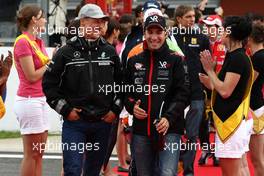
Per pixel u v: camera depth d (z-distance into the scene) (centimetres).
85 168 1543
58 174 2231
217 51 2050
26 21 1655
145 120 1486
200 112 1966
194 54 1950
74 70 1477
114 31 2038
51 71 1484
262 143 1731
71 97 1488
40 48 1719
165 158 1488
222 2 4078
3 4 3250
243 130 1480
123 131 2184
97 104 1485
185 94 1488
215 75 1470
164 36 1479
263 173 1734
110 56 1491
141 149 1502
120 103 1506
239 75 1453
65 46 1485
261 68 1697
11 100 3064
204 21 2080
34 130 1662
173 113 1465
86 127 1488
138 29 1780
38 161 1697
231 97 1470
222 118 1476
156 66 1482
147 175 1517
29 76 1633
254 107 1711
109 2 3120
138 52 1498
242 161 1661
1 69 1588
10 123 3094
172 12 3881
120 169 2211
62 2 3092
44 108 1677
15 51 1647
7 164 2419
